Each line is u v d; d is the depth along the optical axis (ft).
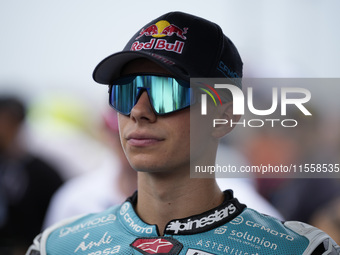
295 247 8.09
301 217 16.25
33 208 19.48
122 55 7.93
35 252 9.20
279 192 16.79
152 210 8.46
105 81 8.46
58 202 15.15
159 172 8.14
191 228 8.16
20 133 20.74
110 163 14.46
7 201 19.34
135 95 7.98
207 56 8.16
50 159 20.38
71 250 8.75
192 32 8.23
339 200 15.80
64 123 27.32
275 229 8.41
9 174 19.70
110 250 8.38
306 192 16.24
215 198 8.56
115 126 14.17
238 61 8.88
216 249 7.98
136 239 8.29
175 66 7.82
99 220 9.14
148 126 7.80
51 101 28.19
